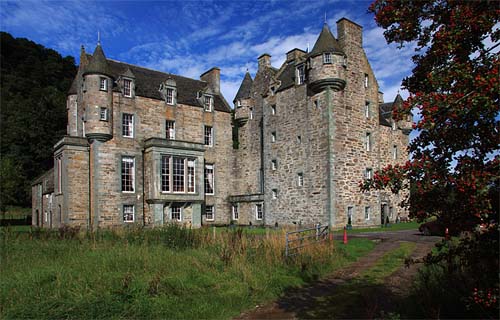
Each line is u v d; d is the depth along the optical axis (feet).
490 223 18.30
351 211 99.40
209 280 35.55
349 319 25.95
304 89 105.50
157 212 100.32
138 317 27.45
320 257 45.96
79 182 96.43
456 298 23.89
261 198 117.50
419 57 21.67
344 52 100.78
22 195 170.50
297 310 29.45
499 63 16.31
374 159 107.96
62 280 32.22
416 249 52.34
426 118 17.49
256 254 44.93
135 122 105.50
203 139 122.01
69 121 112.68
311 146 101.91
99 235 55.83
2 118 174.29
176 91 115.96
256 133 128.77
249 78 139.03
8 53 219.00
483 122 17.99
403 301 26.71
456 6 18.90
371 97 109.60
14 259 40.34
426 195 18.83
